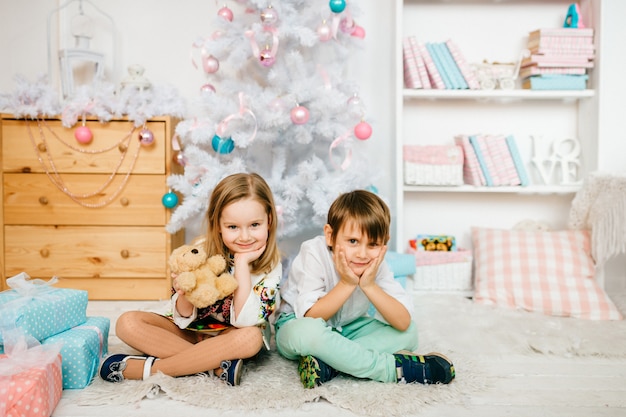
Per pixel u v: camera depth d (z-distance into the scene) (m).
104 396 1.15
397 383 1.23
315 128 2.04
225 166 1.99
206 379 1.22
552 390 1.24
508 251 2.15
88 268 2.14
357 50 2.46
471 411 1.11
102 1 2.46
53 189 2.13
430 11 2.46
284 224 2.05
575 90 2.27
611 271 2.45
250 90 2.08
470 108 2.48
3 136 2.11
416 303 2.05
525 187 2.27
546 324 1.78
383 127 2.48
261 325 1.35
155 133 2.13
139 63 2.47
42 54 2.46
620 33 2.43
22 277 1.30
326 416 1.08
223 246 1.36
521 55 2.30
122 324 1.28
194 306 1.28
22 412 0.99
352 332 1.44
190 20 2.46
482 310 1.95
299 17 2.09
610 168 2.46
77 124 2.13
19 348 1.07
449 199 2.51
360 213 1.25
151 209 2.14
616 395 1.21
